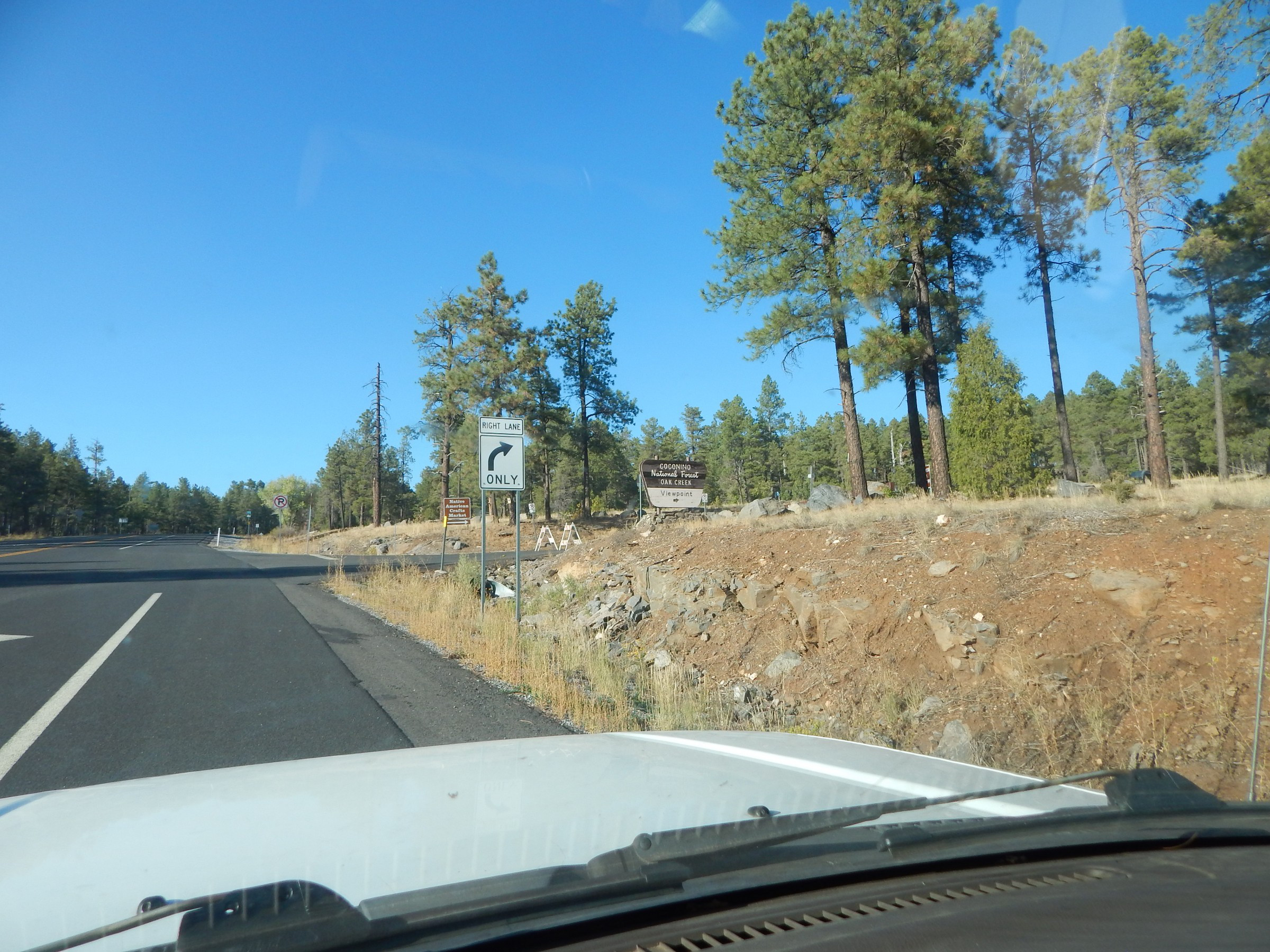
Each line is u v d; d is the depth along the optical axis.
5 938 1.74
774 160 23.64
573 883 1.92
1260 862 2.36
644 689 9.36
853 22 22.19
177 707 7.48
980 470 21.17
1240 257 19.55
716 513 21.91
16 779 5.52
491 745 3.73
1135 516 10.05
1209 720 6.34
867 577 10.33
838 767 3.27
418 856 2.14
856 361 20.80
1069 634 7.80
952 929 1.86
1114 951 1.76
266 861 2.11
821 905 2.00
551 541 35.69
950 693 8.01
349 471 105.50
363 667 9.35
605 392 53.84
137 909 1.85
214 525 177.00
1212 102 11.46
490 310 50.25
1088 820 2.51
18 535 91.81
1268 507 9.34
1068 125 20.12
